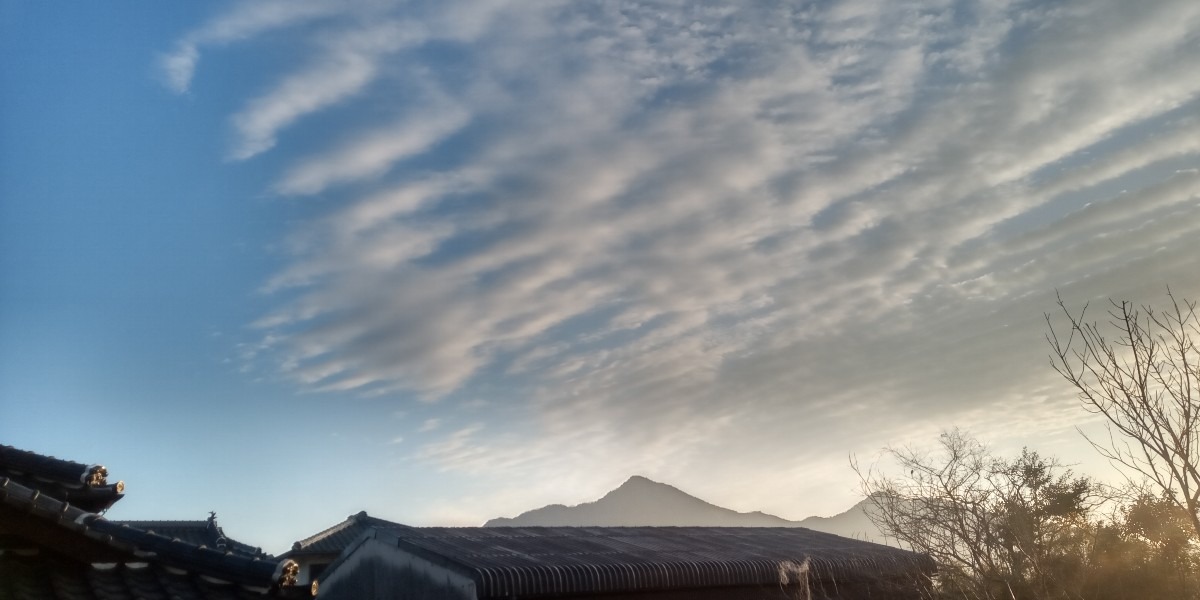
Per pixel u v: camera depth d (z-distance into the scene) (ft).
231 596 24.70
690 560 53.36
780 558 58.08
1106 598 42.57
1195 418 23.79
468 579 44.91
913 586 57.00
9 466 27.61
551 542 56.08
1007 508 40.88
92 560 23.88
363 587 53.36
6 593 21.74
